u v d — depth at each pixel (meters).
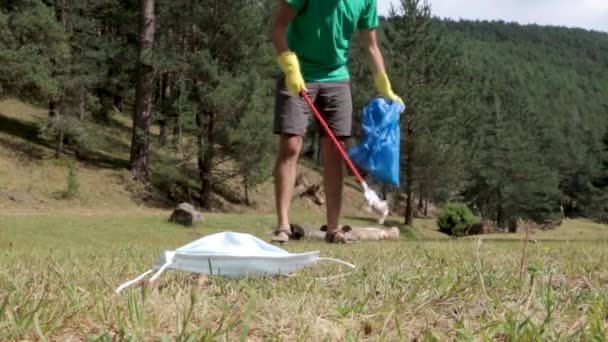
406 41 31.67
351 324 1.95
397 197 44.91
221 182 32.00
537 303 2.30
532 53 170.50
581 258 4.32
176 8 29.23
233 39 28.89
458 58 36.12
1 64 24.78
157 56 27.80
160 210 27.52
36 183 26.64
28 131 31.27
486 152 45.53
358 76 32.59
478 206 48.25
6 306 1.99
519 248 5.61
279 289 2.61
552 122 78.69
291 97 5.39
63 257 4.62
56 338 1.74
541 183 45.69
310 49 5.37
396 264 3.75
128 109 42.81
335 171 5.80
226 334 1.67
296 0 5.05
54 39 26.36
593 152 76.06
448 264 3.64
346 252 5.19
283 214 5.71
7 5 26.78
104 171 29.64
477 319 2.11
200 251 2.87
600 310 2.15
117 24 37.84
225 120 29.39
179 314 1.95
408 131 32.00
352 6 5.32
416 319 2.09
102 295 2.22
